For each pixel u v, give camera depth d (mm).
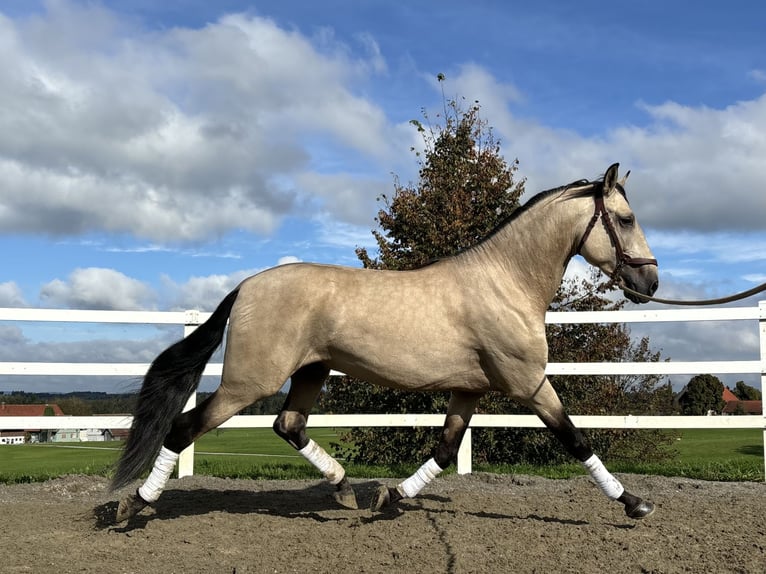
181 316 7766
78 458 13359
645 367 7887
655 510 5660
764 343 7699
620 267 5074
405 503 5965
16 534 4887
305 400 5395
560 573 3965
